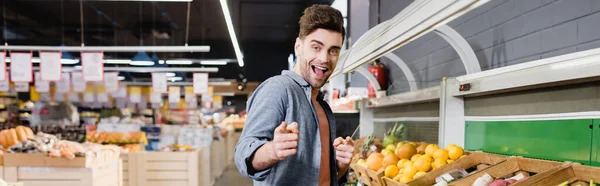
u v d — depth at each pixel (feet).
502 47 7.80
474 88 6.57
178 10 34.30
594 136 4.71
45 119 27.91
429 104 9.12
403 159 7.26
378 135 12.97
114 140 20.89
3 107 38.22
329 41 3.70
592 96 4.76
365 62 6.74
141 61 31.35
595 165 4.68
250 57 53.26
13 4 31.50
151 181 19.10
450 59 10.15
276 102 3.63
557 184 4.55
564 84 5.14
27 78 22.21
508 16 7.58
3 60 21.30
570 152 5.08
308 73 3.85
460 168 6.29
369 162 7.86
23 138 14.21
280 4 32.17
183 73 56.24
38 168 12.49
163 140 22.17
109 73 33.88
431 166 6.60
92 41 46.70
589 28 5.53
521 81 5.38
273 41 52.90
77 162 12.46
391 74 14.87
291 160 3.66
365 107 13.50
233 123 45.57
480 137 7.11
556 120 5.32
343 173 4.62
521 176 5.12
